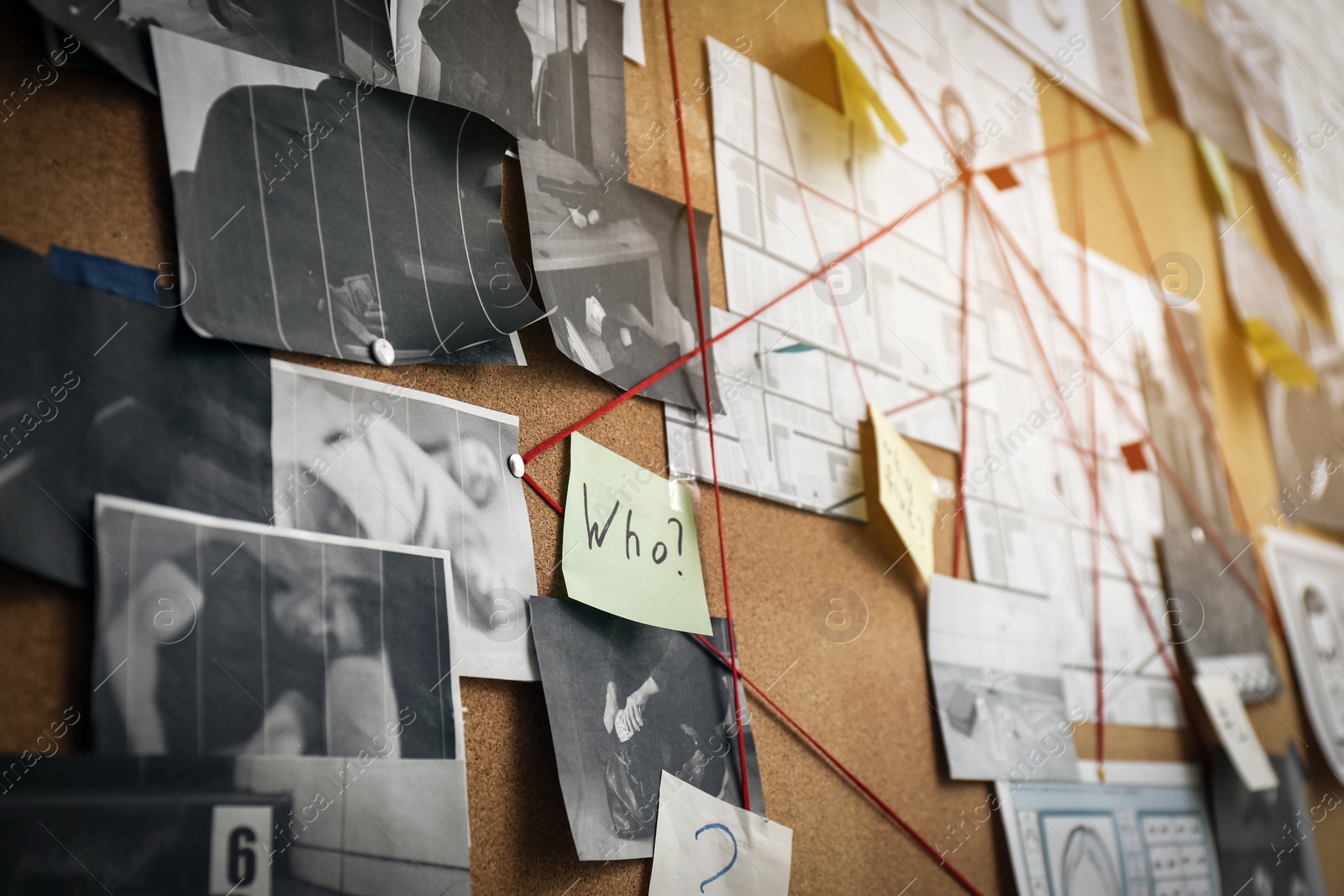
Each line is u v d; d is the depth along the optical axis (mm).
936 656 1021
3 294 494
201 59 600
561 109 838
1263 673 1462
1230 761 1325
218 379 569
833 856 853
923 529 1057
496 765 655
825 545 952
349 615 593
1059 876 1038
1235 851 1271
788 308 1000
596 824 681
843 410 1017
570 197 816
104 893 467
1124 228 1582
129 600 505
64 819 464
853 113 1157
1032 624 1152
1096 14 1677
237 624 543
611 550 761
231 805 517
